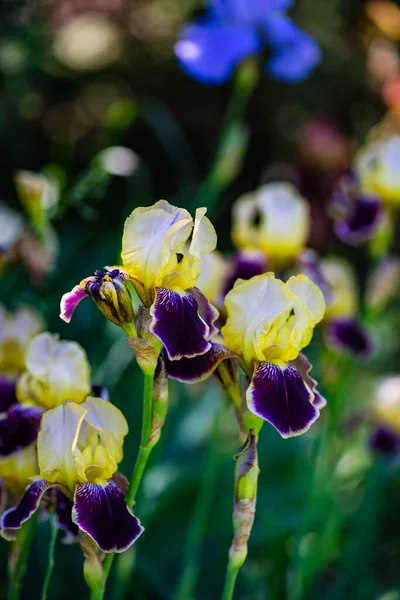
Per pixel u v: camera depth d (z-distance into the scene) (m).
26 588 1.47
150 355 1.02
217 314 1.05
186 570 1.39
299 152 3.42
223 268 1.31
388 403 1.57
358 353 1.50
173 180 3.58
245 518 1.05
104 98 3.55
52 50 3.23
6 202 3.17
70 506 1.07
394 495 1.95
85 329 1.99
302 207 1.47
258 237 1.48
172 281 1.02
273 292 1.05
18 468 1.11
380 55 3.71
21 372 1.27
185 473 1.65
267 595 1.52
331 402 1.51
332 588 1.59
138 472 1.04
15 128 3.23
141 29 3.59
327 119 3.44
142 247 1.02
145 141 3.53
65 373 1.12
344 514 1.73
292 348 1.05
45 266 1.50
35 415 1.12
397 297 2.82
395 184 1.51
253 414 1.05
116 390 1.65
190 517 1.64
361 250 3.33
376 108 3.85
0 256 1.48
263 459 1.75
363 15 3.73
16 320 1.28
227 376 1.07
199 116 3.64
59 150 3.22
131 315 1.01
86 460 1.04
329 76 3.81
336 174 3.22
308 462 1.73
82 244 2.34
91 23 3.49
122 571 1.38
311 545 1.61
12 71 3.06
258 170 3.79
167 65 3.66
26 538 1.11
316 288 1.07
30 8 3.11
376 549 1.81
